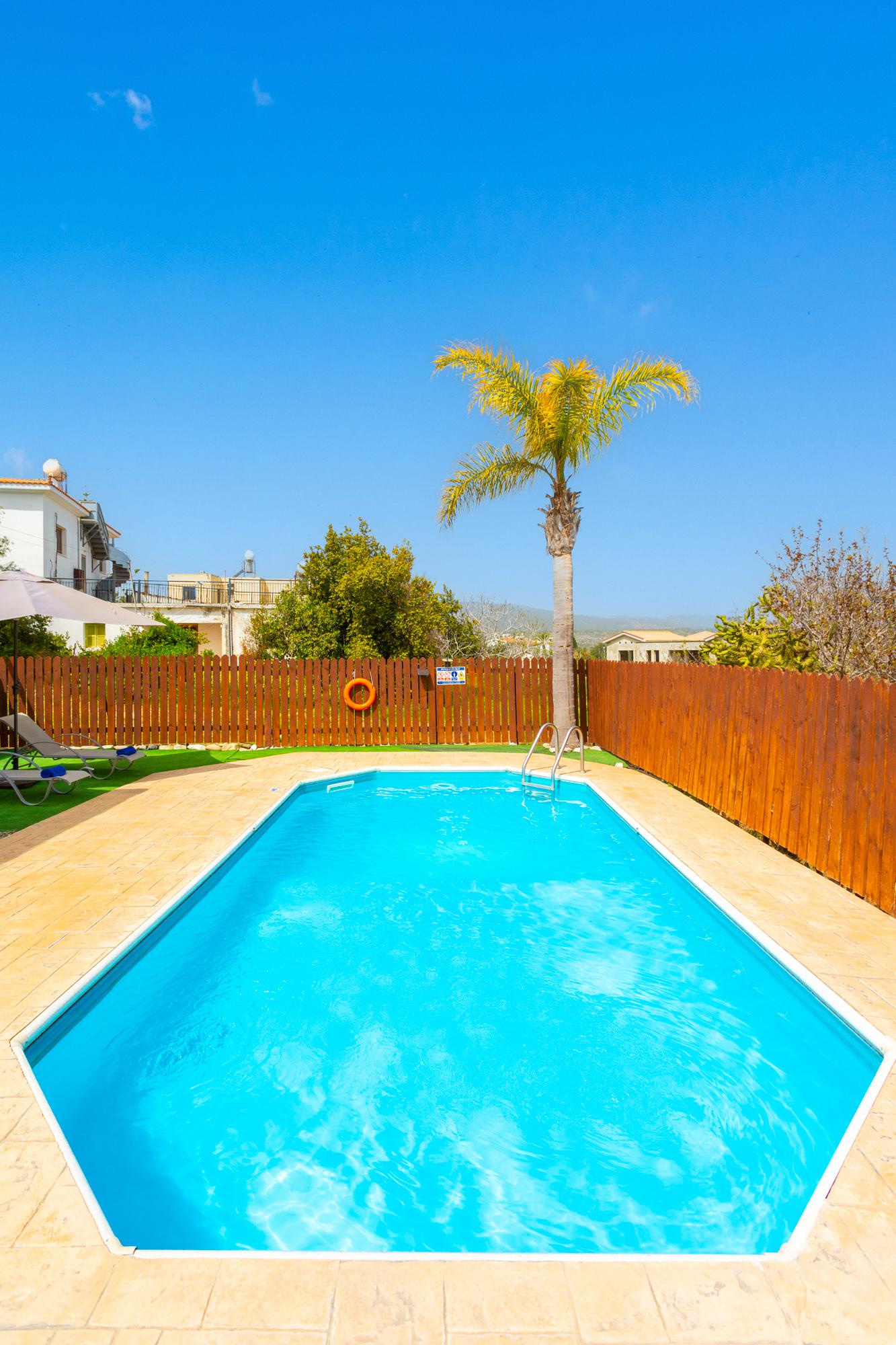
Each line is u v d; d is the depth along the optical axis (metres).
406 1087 4.02
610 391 12.54
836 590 10.98
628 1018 4.73
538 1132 3.64
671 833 7.91
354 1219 3.04
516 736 14.97
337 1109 3.81
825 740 6.37
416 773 11.82
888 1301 2.26
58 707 14.03
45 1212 2.58
